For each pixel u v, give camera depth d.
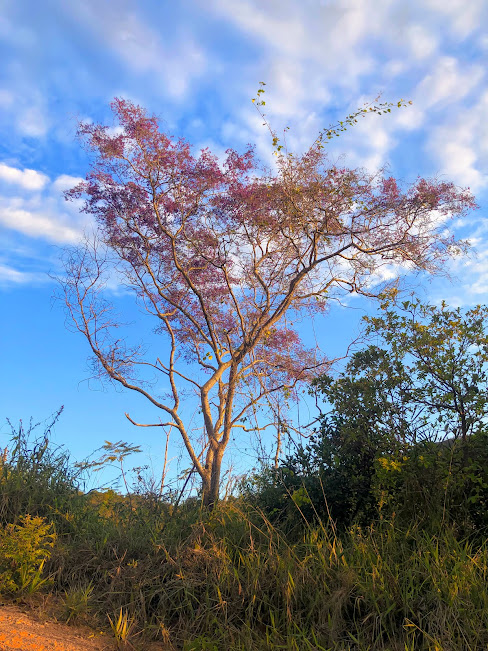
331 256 8.02
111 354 8.45
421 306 5.84
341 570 3.98
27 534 3.99
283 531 5.21
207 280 9.26
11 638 3.03
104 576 4.22
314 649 3.24
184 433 7.52
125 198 8.19
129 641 3.40
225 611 3.72
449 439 5.38
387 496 4.89
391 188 8.00
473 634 3.10
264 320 8.59
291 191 7.71
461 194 7.97
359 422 5.59
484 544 4.18
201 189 7.98
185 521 5.36
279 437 7.44
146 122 7.76
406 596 3.53
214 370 8.75
